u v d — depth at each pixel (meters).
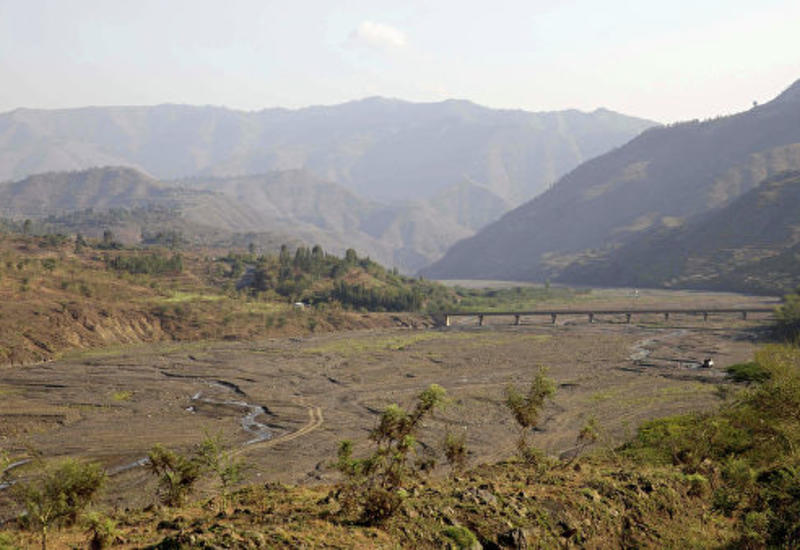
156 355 158.25
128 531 26.41
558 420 91.62
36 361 146.50
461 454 45.97
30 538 27.22
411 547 23.33
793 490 31.73
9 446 78.31
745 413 50.41
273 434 85.75
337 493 29.91
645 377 127.69
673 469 38.16
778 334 187.25
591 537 27.58
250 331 198.25
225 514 27.03
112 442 80.50
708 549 28.42
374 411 100.38
